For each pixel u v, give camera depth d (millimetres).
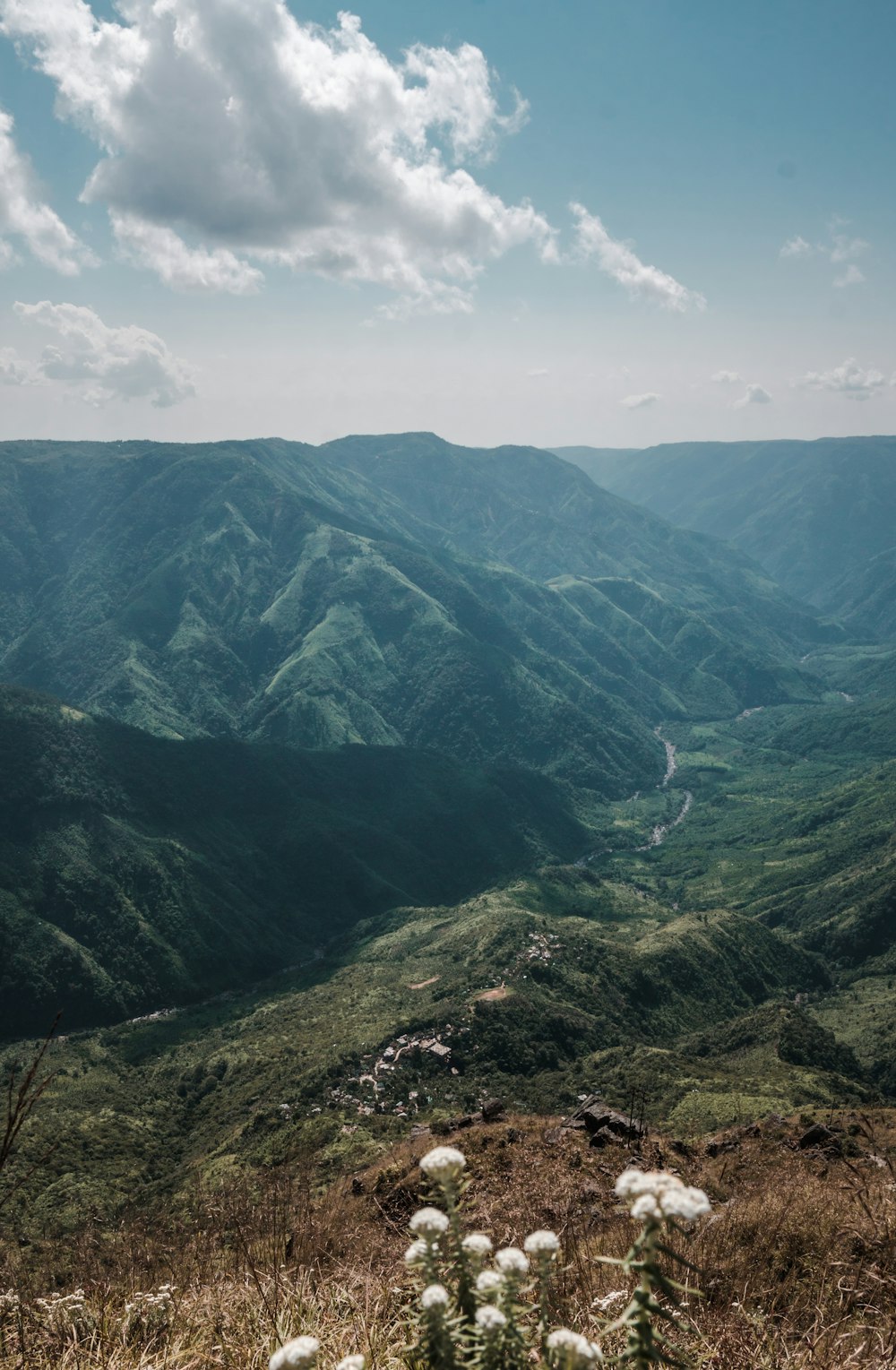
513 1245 6977
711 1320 4312
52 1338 4473
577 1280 4789
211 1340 4570
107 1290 5328
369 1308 4383
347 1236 6777
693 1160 15164
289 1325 4398
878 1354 3977
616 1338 3789
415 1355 3137
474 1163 15148
